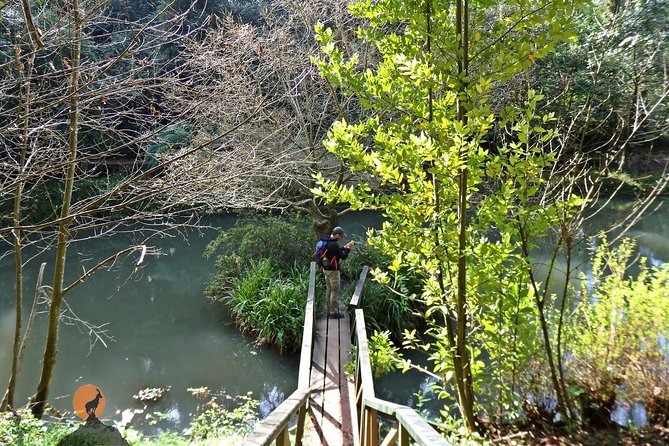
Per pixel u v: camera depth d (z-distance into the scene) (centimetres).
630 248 464
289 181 823
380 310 825
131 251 440
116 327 955
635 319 383
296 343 789
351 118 982
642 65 557
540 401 370
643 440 321
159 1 861
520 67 273
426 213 324
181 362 809
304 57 897
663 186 358
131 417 623
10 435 430
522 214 313
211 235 1596
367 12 343
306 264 990
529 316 391
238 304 873
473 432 333
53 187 990
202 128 647
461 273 324
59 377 756
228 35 717
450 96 326
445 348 371
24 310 1014
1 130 294
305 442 431
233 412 605
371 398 328
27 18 284
